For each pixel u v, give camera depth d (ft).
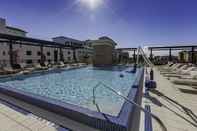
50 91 23.77
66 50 118.21
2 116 12.25
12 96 17.79
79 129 10.28
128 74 42.24
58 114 12.52
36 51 99.09
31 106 14.49
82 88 25.72
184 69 40.09
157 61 87.15
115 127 9.56
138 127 9.70
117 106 15.56
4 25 93.04
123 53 104.01
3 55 78.54
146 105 13.35
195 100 14.76
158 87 20.61
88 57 93.56
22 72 38.32
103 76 39.40
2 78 31.09
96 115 10.71
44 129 10.16
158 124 9.95
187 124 9.87
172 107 12.87
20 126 10.57
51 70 46.80
